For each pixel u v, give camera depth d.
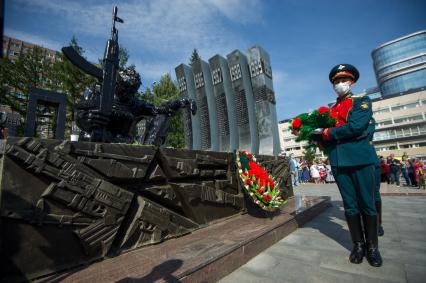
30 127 3.15
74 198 2.19
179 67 18.06
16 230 1.86
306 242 3.40
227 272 2.42
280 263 2.68
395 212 5.38
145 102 4.27
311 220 4.80
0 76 16.66
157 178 3.08
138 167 2.82
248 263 2.70
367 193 2.68
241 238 2.91
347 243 3.28
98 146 2.46
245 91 14.48
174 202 3.24
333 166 2.99
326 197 6.48
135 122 4.24
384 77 75.69
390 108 51.44
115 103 3.84
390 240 3.42
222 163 4.26
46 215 2.01
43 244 1.98
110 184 2.48
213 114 16.22
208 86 16.78
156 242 2.81
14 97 17.02
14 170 1.90
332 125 2.97
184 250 2.55
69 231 2.15
